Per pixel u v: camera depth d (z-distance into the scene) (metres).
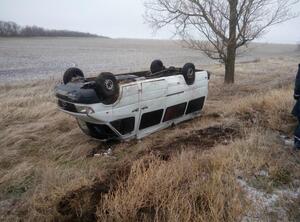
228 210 3.11
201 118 7.31
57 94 5.38
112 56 40.59
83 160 5.06
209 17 12.54
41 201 3.65
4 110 8.02
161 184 3.49
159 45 94.69
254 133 5.25
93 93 4.87
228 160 4.16
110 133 5.54
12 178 4.38
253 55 48.62
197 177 3.77
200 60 34.31
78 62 29.98
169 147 5.30
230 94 10.47
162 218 3.08
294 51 71.25
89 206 3.43
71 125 6.96
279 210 3.18
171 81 6.26
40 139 6.08
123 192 3.39
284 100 7.04
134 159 4.85
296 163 4.17
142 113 5.73
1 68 23.53
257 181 3.77
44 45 66.56
